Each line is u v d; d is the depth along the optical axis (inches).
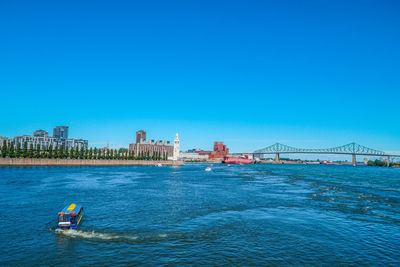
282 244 1467.8
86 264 1203.2
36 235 1585.9
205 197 3006.9
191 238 1551.4
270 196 3137.3
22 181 4269.2
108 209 2300.7
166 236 1584.6
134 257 1278.3
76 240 1505.9
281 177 6432.1
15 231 1654.8
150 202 2650.1
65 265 1193.4
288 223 1898.4
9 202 2546.8
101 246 1418.6
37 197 2839.6
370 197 3171.8
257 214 2169.0
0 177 4795.8
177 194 3218.5
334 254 1343.5
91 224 1824.6
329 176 7017.7
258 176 6752.0
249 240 1525.6
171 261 1236.5
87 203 2561.5
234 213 2197.3
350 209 2428.6
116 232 1652.3
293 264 1220.5
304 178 6156.5
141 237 1563.7
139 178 5462.6
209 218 2018.9
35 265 1193.4
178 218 2010.3
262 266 1194.6
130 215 2089.1
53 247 1401.3
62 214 1699.1
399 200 2970.0
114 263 1213.7
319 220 1996.8
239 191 3577.8
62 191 3304.6
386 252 1380.4
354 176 7165.4
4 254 1307.8
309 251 1374.3
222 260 1250.6
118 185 4101.9
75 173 6314.0
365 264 1237.7
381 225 1884.8
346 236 1626.5
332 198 3051.2
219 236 1589.6
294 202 2746.1
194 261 1237.1
